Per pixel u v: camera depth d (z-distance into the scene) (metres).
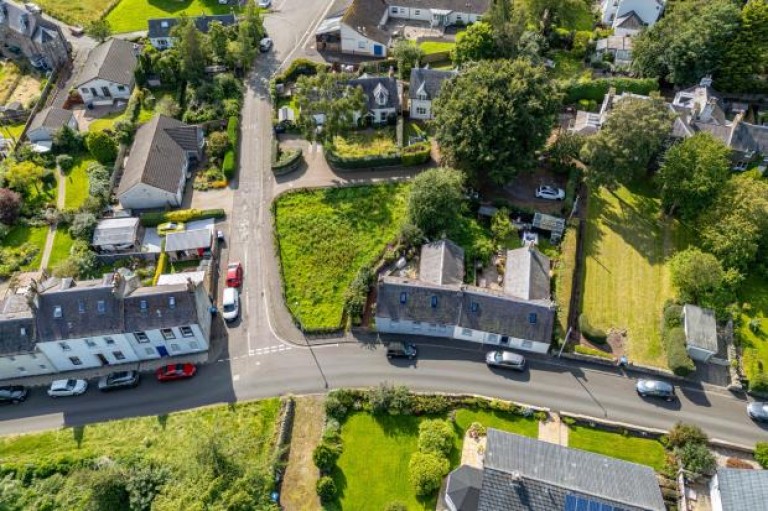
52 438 67.25
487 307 73.56
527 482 53.91
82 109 115.69
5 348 69.50
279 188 97.69
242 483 55.22
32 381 73.50
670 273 84.19
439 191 83.44
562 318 76.50
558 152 97.69
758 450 63.34
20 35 123.81
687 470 61.72
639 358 74.44
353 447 64.94
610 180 90.62
